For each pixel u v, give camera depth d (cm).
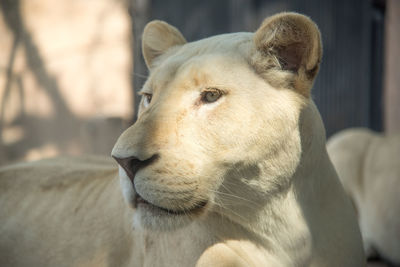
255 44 380
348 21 1304
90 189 530
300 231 405
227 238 411
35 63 1096
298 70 377
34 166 581
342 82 1317
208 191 362
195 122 359
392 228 718
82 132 1102
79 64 1106
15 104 1088
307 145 397
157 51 476
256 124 362
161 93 375
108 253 484
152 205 357
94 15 1111
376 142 805
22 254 523
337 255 423
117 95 1117
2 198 562
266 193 384
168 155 346
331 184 434
